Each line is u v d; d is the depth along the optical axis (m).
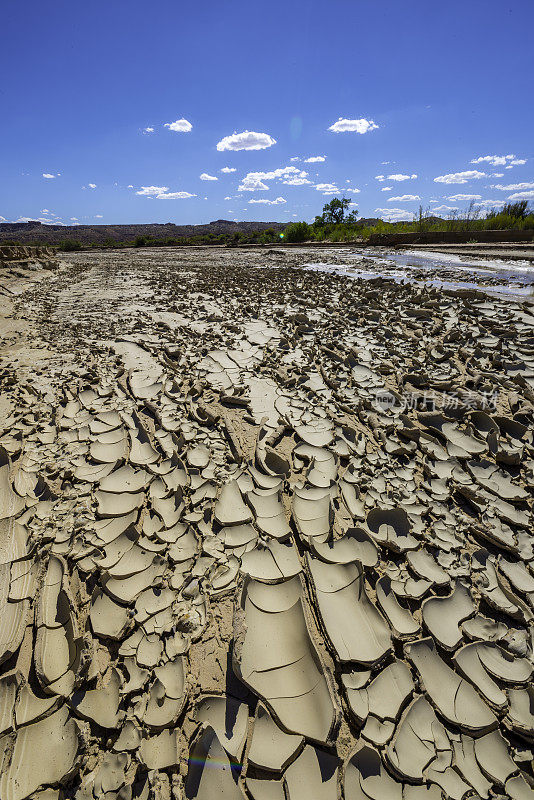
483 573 1.92
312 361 4.69
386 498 2.42
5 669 1.59
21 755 1.31
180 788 1.21
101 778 1.26
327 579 1.84
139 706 1.43
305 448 2.95
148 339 5.88
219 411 3.61
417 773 1.24
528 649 1.58
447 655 1.59
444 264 12.32
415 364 4.41
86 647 1.62
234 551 2.07
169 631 1.69
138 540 2.16
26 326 6.98
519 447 2.90
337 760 1.26
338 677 1.49
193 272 13.45
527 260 11.90
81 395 4.02
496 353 4.48
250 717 1.39
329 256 16.94
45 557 2.08
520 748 1.33
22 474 2.79
